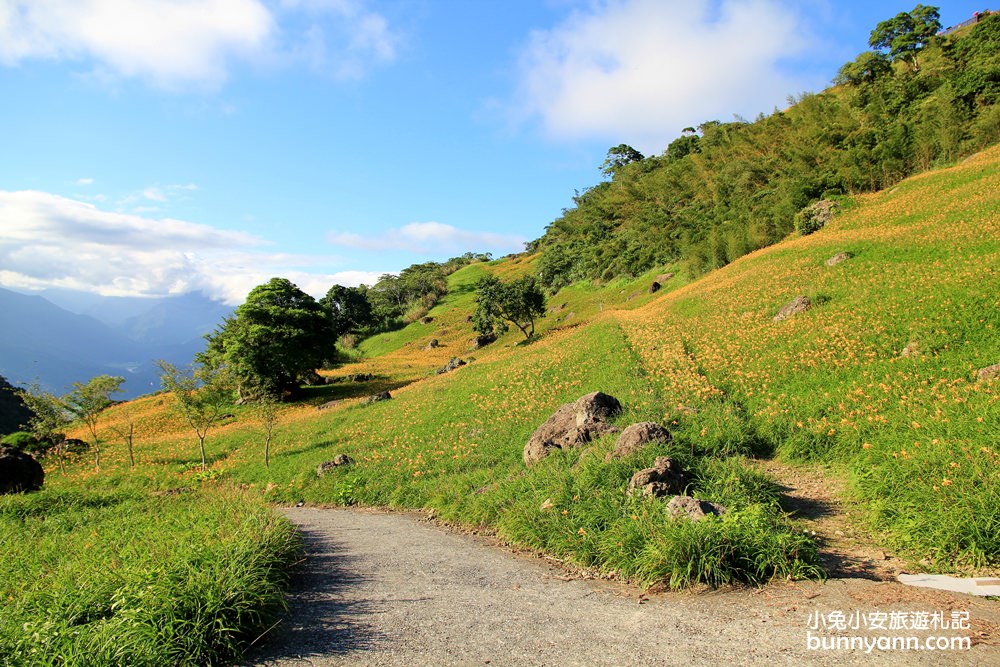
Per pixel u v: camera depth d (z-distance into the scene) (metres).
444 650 5.42
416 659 5.26
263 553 7.56
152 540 8.92
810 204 48.91
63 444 32.53
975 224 26.38
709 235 58.72
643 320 35.50
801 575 6.42
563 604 6.59
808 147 72.44
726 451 12.12
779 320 23.98
